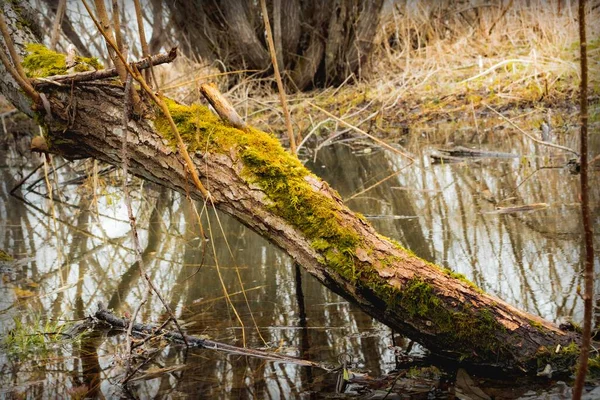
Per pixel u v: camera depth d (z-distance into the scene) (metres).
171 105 2.46
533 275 2.74
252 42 7.96
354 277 2.14
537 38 7.74
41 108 2.52
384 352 2.26
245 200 2.29
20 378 2.24
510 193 4.07
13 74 2.44
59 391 2.12
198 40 8.16
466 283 2.14
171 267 3.43
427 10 9.01
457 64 8.16
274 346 2.37
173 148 2.38
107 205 4.85
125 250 3.78
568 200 3.74
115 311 2.84
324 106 7.56
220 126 2.38
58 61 2.69
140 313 2.79
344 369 2.10
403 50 8.57
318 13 8.20
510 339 2.07
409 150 5.76
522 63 7.33
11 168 6.19
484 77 7.40
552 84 6.58
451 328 2.10
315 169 5.46
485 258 3.01
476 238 3.31
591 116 5.70
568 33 7.18
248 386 2.08
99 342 2.52
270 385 2.08
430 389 1.98
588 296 1.54
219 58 8.24
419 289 2.11
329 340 2.39
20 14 3.01
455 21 8.98
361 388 2.02
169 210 4.65
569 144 5.06
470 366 2.12
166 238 3.99
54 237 4.10
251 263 3.39
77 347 2.48
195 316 2.72
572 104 6.25
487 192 4.17
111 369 2.27
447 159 5.26
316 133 6.83
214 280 3.18
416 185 4.57
